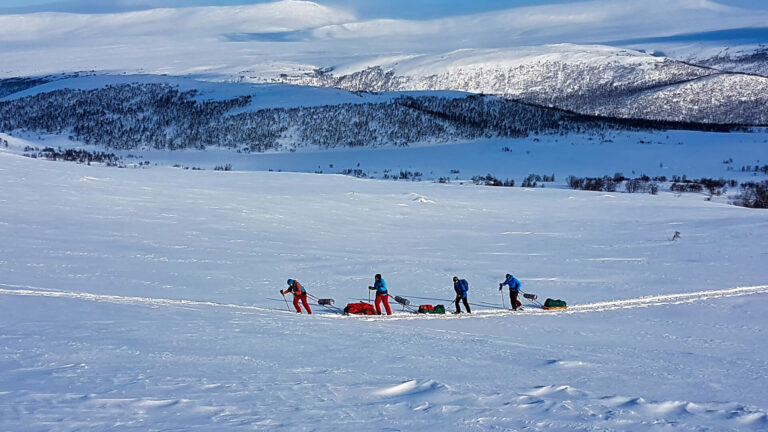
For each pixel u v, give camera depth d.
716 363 14.92
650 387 11.68
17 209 39.12
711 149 183.38
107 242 31.69
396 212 56.88
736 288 28.23
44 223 35.50
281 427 7.47
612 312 22.92
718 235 47.94
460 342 15.91
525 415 8.75
